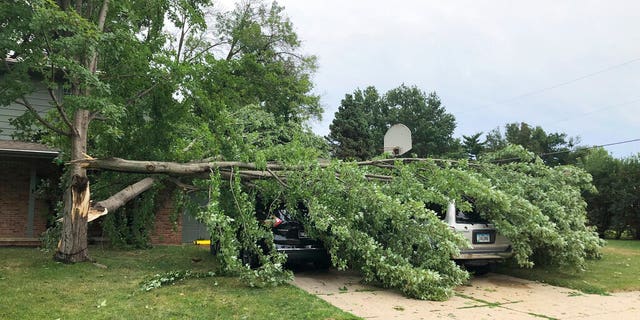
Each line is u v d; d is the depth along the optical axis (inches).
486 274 383.9
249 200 368.8
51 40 308.2
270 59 1029.2
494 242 353.4
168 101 387.9
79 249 349.4
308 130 494.9
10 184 544.1
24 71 313.1
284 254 305.9
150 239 546.0
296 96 930.1
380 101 2252.7
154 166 358.6
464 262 353.1
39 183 551.8
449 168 359.9
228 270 315.9
